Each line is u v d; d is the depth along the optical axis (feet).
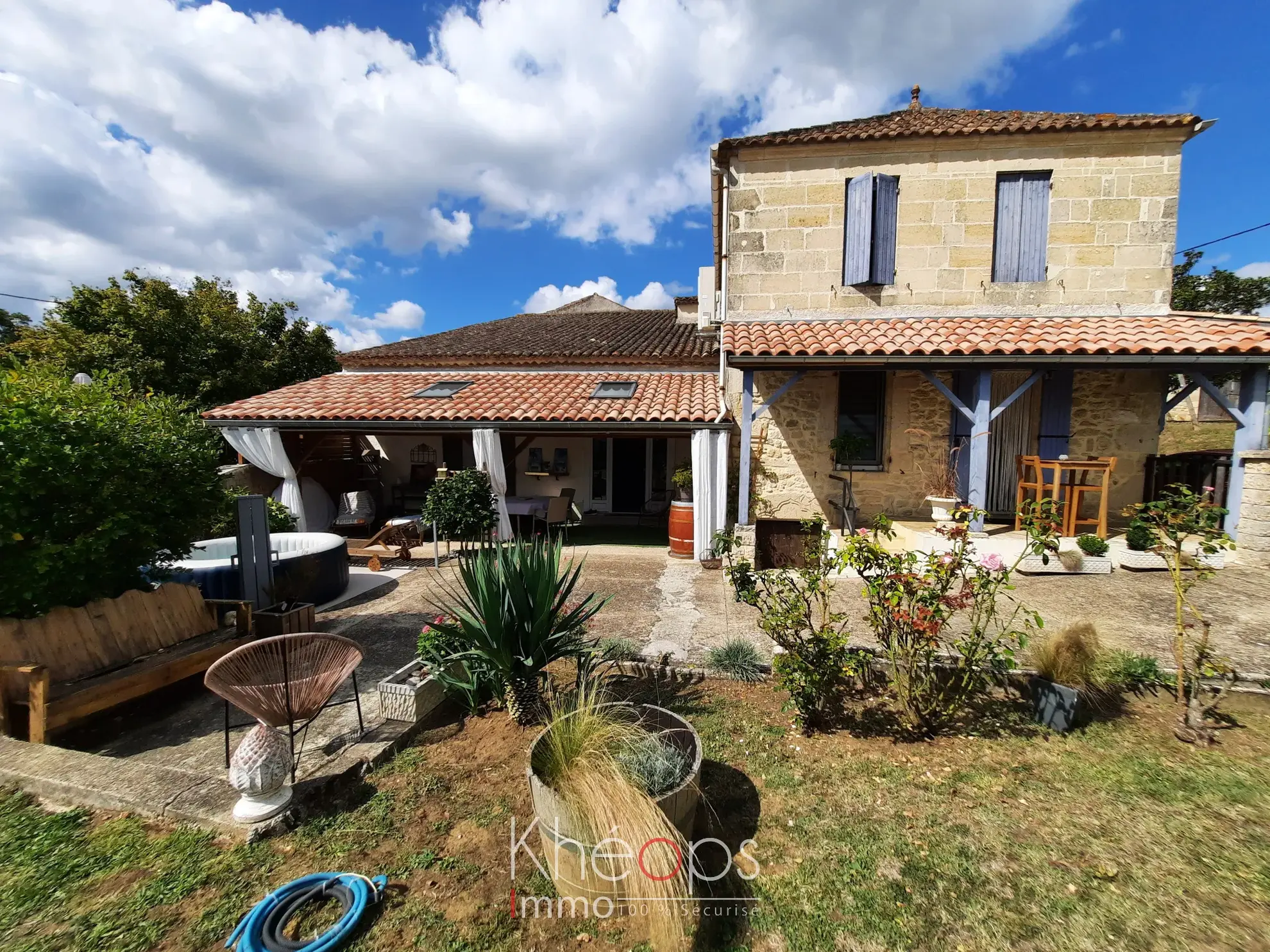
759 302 31.07
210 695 15.10
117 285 47.62
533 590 12.66
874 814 9.84
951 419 30.27
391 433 34.73
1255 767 10.82
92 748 12.48
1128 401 28.66
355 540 36.19
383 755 11.50
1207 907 7.77
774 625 12.37
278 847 9.06
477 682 13.14
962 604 11.98
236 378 49.55
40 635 12.73
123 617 14.51
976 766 11.13
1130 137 27.78
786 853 9.00
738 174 30.76
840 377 31.48
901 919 7.74
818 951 7.30
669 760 8.92
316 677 11.22
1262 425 23.20
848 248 29.96
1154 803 9.89
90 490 13.91
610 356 38.75
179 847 8.97
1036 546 11.88
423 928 7.64
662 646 16.89
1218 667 12.05
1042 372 24.32
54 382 14.55
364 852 9.02
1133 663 13.47
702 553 28.60
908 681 12.11
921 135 28.48
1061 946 7.26
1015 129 27.84
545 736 9.52
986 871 8.54
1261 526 22.53
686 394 33.30
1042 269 29.09
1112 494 28.86
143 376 44.80
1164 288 28.27
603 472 42.37
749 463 26.16
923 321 28.91
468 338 48.37
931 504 26.86
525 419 30.32
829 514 31.73
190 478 16.28
